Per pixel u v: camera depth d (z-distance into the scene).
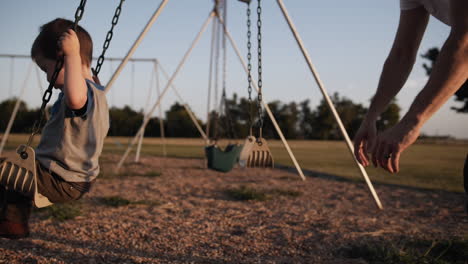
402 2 1.72
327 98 4.88
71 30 1.57
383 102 1.78
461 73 1.12
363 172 4.91
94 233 3.41
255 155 3.54
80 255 2.74
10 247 2.86
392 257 2.74
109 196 5.39
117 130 40.41
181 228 3.73
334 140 54.88
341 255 2.96
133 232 3.51
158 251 2.97
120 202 4.80
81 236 3.31
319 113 55.38
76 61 1.55
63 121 1.61
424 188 6.99
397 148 1.18
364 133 1.78
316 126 56.06
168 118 54.53
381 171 10.53
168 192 6.07
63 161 1.61
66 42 1.53
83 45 1.80
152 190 6.23
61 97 1.69
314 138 56.12
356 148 1.81
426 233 3.62
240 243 3.25
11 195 1.70
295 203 5.27
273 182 7.59
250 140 3.54
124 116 39.75
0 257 2.61
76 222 3.78
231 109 53.50
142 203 4.89
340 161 14.49
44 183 1.59
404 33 1.74
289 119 56.69
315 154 20.03
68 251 2.83
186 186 6.77
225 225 3.93
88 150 1.65
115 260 2.66
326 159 15.79
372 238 3.41
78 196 1.70
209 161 5.01
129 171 9.09
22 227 1.72
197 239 3.35
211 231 3.66
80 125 1.61
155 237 3.36
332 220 4.19
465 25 1.10
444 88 1.13
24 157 1.55
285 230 3.71
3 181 1.55
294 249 3.09
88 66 1.84
